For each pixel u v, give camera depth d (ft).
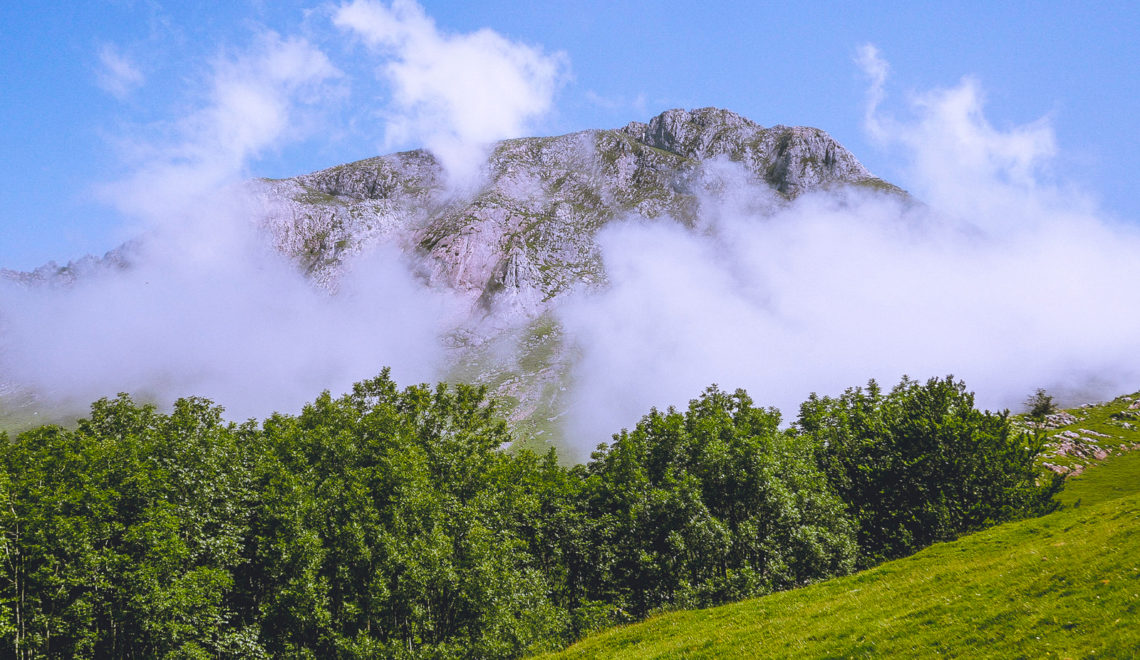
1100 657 73.51
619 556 225.97
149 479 175.01
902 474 250.16
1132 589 89.30
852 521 230.07
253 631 171.12
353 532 182.91
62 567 157.58
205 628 162.09
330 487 194.90
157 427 220.84
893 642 100.48
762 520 221.66
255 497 191.83
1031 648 82.12
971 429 253.65
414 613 182.09
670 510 213.87
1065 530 164.35
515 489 232.12
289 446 215.92
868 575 174.19
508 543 203.51
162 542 158.51
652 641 147.95
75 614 151.74
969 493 238.68
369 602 179.32
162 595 150.00
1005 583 113.70
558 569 230.48
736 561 214.48
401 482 200.03
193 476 184.55
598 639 162.50
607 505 243.60
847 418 288.51
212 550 173.88
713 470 229.86
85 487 167.53
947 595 118.01
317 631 181.78
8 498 156.76
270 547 179.32
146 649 161.17
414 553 183.32
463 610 195.21
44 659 149.69
